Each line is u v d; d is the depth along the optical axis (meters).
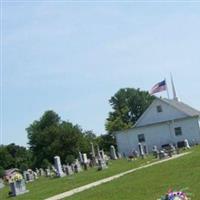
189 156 43.97
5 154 126.06
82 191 30.16
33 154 110.50
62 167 57.12
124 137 89.81
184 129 86.25
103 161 51.44
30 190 39.91
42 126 118.12
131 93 139.38
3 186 59.41
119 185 29.03
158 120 87.88
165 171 32.66
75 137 101.50
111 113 138.88
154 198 21.05
